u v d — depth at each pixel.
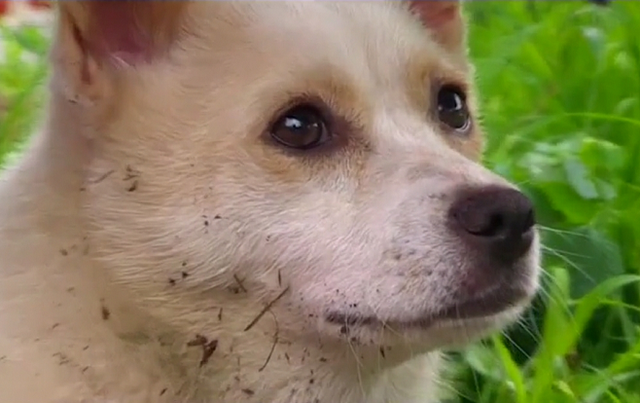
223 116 1.02
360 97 1.03
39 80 1.17
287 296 1.01
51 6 1.04
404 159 1.02
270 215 1.01
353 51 1.04
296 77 1.02
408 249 1.00
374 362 1.02
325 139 1.02
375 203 1.01
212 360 1.02
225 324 1.02
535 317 1.15
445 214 1.00
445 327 1.00
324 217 1.01
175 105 1.02
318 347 1.02
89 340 1.01
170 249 1.01
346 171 1.02
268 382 1.02
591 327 1.17
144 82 1.02
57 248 1.02
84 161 1.02
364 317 1.00
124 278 1.01
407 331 1.00
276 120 1.02
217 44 1.03
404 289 1.00
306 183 1.01
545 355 1.10
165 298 1.02
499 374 1.12
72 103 1.02
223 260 1.01
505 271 1.00
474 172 1.02
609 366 1.13
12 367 1.01
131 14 1.03
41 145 1.04
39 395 1.01
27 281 1.02
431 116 1.06
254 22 1.03
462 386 1.14
